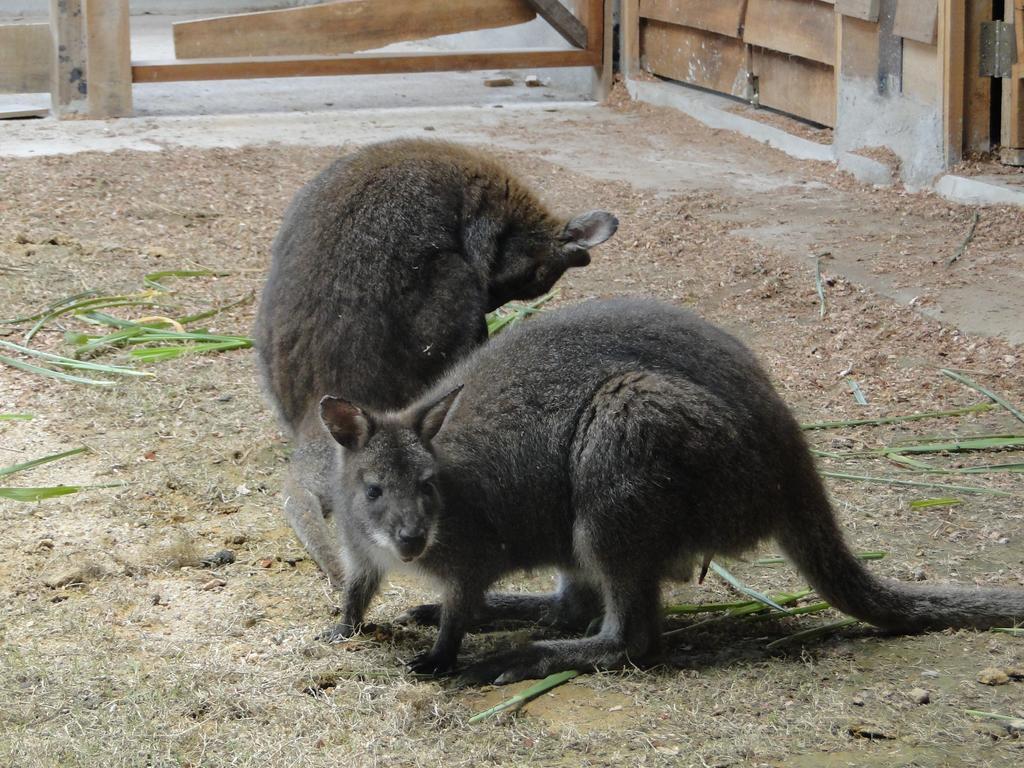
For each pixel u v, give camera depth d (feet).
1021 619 20.17
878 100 47.78
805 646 20.12
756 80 57.52
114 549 23.17
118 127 55.93
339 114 60.70
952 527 24.04
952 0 42.91
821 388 31.09
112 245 40.32
